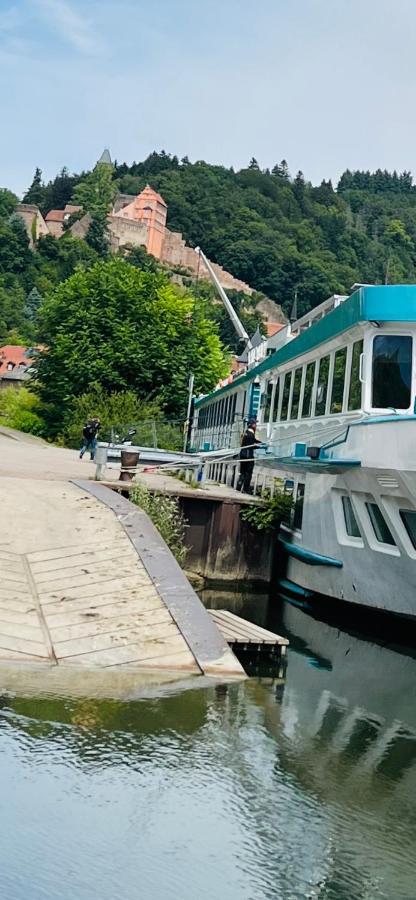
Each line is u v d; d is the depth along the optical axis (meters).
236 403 34.03
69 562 14.59
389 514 15.20
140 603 13.12
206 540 22.38
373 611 17.08
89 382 57.84
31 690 10.30
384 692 12.90
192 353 59.56
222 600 20.00
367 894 6.92
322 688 12.66
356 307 16.22
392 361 16.09
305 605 19.92
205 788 8.42
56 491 19.75
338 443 16.55
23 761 8.55
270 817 8.02
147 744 9.22
